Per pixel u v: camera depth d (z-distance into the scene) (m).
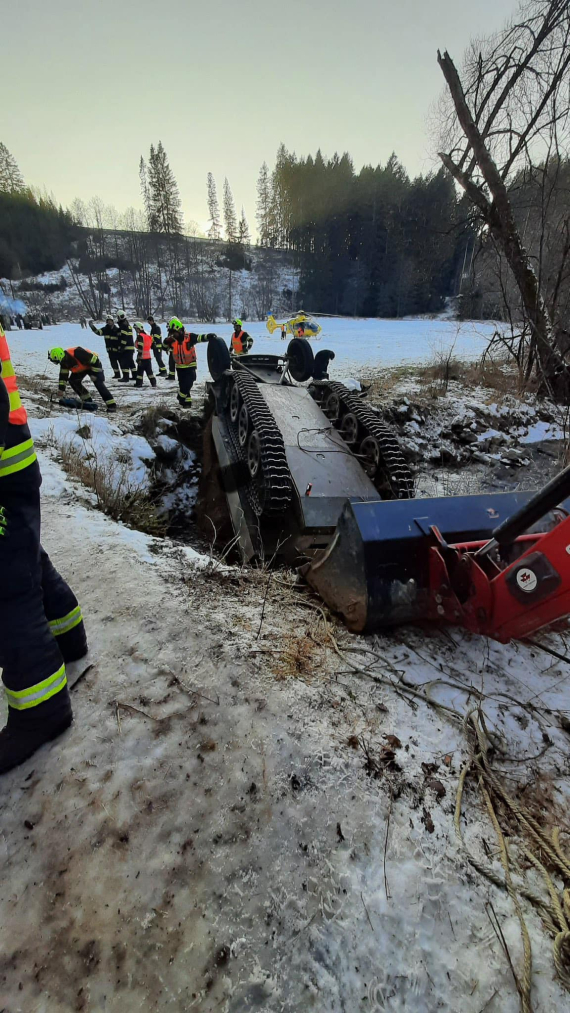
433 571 2.44
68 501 4.31
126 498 4.83
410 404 9.55
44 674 1.70
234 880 1.41
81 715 1.94
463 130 10.21
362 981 1.22
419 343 21.88
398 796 1.67
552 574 1.87
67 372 8.37
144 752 1.78
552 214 11.83
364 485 5.07
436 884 1.43
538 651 2.56
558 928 1.35
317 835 1.53
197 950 1.27
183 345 8.66
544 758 1.92
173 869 1.44
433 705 2.10
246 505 5.63
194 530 7.45
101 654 2.26
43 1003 1.17
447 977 1.24
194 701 1.99
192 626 2.44
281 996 1.19
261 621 2.53
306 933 1.31
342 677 2.20
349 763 1.76
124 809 1.59
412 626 2.65
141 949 1.27
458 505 2.63
